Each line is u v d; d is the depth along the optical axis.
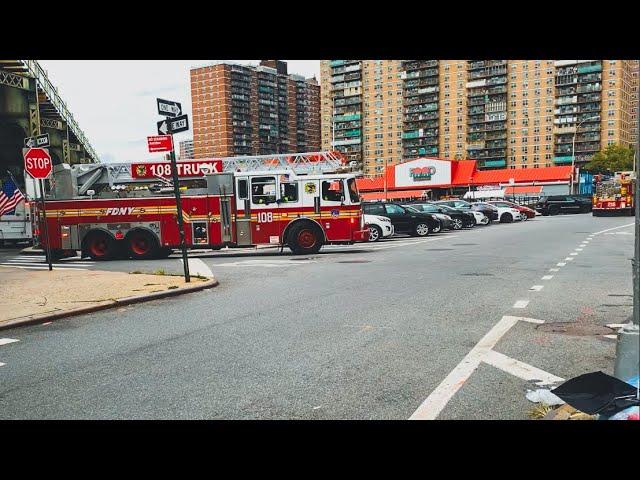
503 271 13.22
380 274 13.27
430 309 8.72
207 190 20.50
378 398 4.79
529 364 5.69
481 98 156.12
